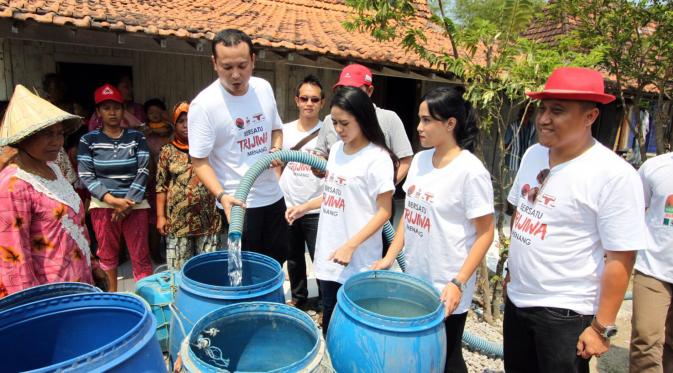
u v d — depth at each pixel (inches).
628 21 199.3
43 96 199.2
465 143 83.2
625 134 312.5
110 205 141.2
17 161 77.9
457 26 148.2
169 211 139.9
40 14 155.3
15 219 73.8
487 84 138.6
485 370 124.5
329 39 219.1
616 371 129.0
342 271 95.6
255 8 282.0
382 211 88.2
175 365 62.2
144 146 148.3
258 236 118.4
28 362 59.8
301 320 69.4
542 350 80.0
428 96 79.2
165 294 103.0
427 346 67.6
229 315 69.6
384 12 146.3
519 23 139.3
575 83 68.6
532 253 78.7
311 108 137.7
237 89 102.5
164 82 240.5
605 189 68.9
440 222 82.4
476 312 157.8
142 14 188.4
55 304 60.5
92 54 222.8
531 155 84.5
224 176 110.7
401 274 81.6
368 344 66.5
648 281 102.7
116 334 63.3
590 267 74.2
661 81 213.9
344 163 91.9
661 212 100.3
